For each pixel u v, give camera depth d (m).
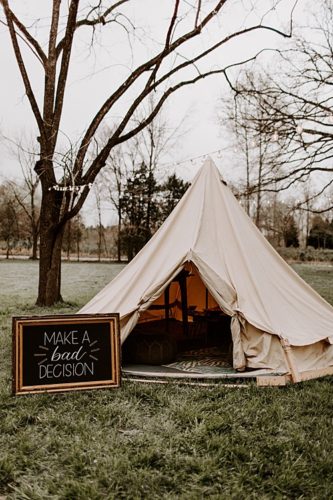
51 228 10.86
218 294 5.03
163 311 8.39
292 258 38.28
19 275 22.72
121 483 2.78
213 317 6.85
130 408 4.04
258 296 5.18
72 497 2.65
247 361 4.95
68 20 9.85
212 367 5.41
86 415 3.83
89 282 19.59
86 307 5.88
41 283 11.10
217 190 6.11
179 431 3.57
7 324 8.77
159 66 10.13
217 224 5.69
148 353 5.53
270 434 3.54
